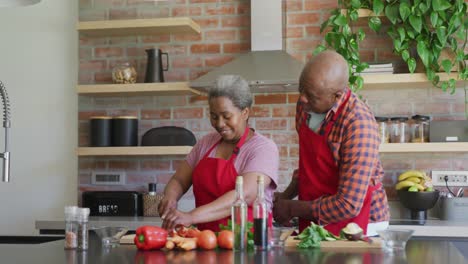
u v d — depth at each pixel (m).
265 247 2.04
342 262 1.80
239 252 2.02
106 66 4.67
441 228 3.67
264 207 2.05
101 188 4.64
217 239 2.12
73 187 4.67
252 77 4.04
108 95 4.57
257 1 4.35
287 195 2.88
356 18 4.14
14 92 4.73
